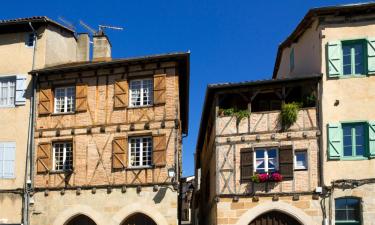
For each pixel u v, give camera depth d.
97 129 21.09
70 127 21.41
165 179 20.00
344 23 19.77
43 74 22.12
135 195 20.17
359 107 19.08
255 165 19.39
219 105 20.11
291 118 19.20
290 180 18.89
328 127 19.02
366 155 18.66
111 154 20.77
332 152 18.80
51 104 21.89
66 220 20.64
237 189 19.19
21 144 21.92
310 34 21.11
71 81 21.86
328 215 18.44
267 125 19.47
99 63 21.23
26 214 21.02
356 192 18.44
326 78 19.47
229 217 19.05
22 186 21.48
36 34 23.11
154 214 19.86
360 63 19.50
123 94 21.09
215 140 19.84
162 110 20.59
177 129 20.44
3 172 21.80
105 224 20.25
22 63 22.89
